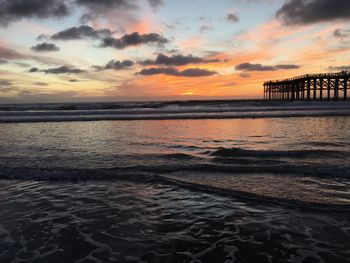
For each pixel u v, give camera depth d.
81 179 5.91
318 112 26.41
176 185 5.47
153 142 10.75
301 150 8.47
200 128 15.52
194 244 3.37
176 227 3.82
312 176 5.91
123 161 7.48
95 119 21.70
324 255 3.09
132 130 14.80
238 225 3.85
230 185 5.41
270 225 3.83
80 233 3.65
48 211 4.34
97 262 2.99
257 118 22.11
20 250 3.23
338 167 6.48
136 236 3.57
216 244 3.36
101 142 10.80
